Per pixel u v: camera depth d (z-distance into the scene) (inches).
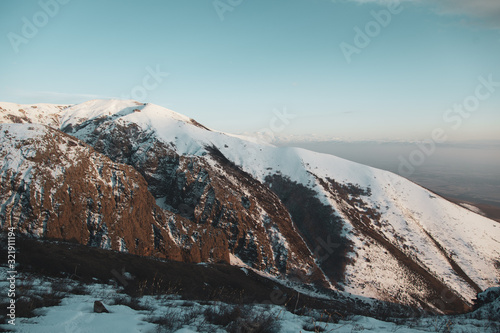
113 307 292.7
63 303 315.9
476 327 364.8
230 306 349.1
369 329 317.7
